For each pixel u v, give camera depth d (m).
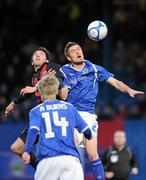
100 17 64.12
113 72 60.25
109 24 58.94
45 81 25.03
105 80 29.31
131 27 65.00
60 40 64.94
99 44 61.22
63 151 24.39
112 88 57.78
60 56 62.53
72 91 28.75
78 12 65.25
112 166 42.59
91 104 28.89
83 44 63.19
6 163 50.53
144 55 62.31
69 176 24.31
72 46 28.86
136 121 49.94
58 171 24.34
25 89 27.84
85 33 64.50
